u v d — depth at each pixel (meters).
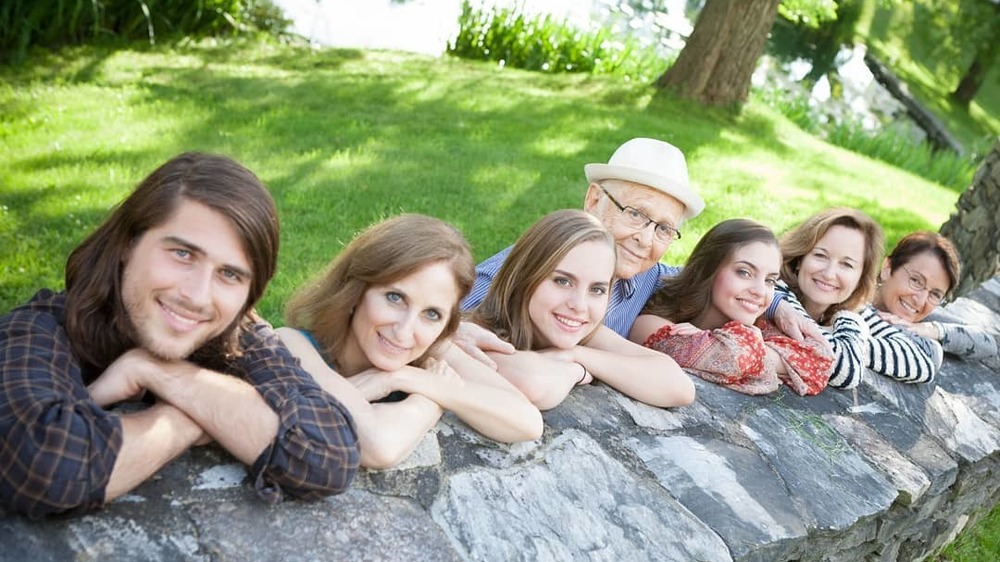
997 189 4.97
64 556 1.48
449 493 1.96
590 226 2.44
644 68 12.86
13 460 1.44
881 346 3.54
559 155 7.48
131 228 1.65
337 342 2.10
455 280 1.98
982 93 25.09
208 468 1.74
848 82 20.23
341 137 7.11
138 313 1.65
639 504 2.21
